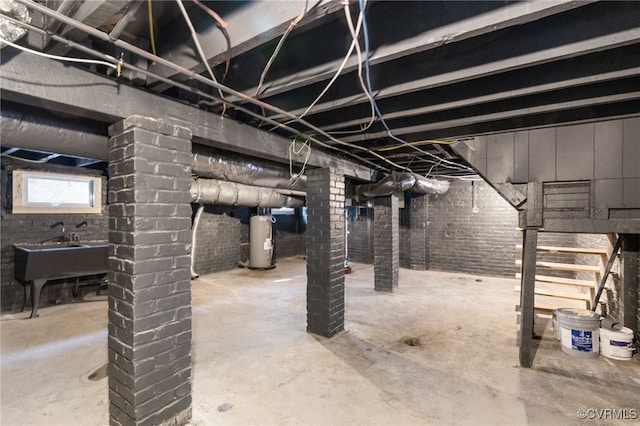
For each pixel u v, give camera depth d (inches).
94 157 80.0
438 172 205.6
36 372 97.3
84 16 46.7
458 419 76.9
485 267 241.1
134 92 67.8
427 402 83.5
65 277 152.7
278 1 48.0
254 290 200.4
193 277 231.5
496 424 75.1
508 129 103.5
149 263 67.8
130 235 66.3
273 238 302.5
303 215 350.0
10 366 101.1
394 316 150.3
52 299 164.1
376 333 129.6
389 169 180.1
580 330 109.4
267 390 88.3
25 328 132.8
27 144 67.3
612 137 93.7
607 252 125.0
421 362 105.1
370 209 294.0
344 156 143.4
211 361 104.6
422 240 263.7
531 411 80.0
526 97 83.7
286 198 229.3
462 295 187.8
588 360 106.9
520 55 58.1
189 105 78.2
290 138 109.9
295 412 79.1
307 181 133.9
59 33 51.4
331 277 126.3
